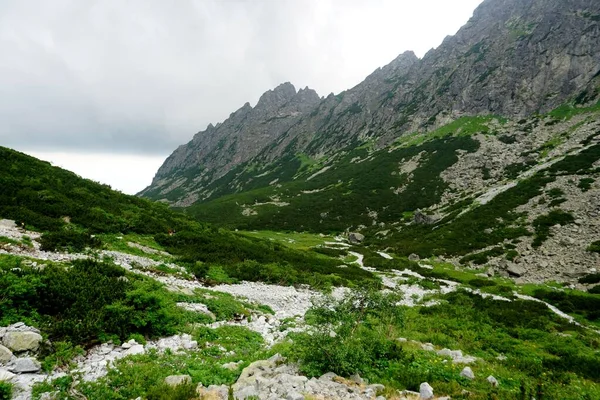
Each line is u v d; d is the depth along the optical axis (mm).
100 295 13000
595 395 10242
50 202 27266
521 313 27938
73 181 35031
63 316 11648
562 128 117500
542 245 51031
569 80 139500
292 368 10125
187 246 31375
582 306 33844
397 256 61750
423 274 48062
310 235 92750
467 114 158000
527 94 146500
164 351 11258
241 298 21641
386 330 15562
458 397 8898
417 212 86062
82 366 9562
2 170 29750
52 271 13539
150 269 22312
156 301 13586
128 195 40281
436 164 122250
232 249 34031
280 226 102375
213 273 26438
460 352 13672
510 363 14023
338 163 170500
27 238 19812
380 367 10617
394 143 161000
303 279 31484
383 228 88688
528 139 118625
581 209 57625
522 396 8938
